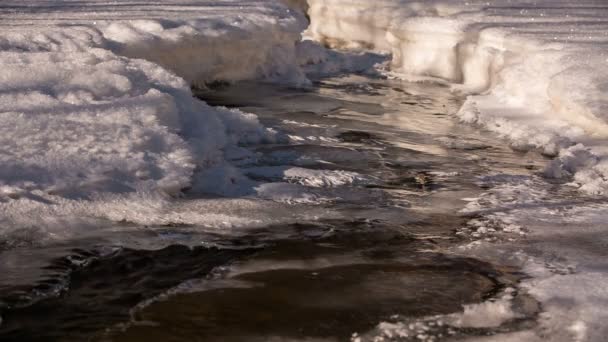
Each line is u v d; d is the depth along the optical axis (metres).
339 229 5.86
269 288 4.80
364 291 4.78
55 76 7.52
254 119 8.61
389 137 9.10
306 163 7.75
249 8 13.91
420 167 7.78
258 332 4.23
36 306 4.50
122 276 4.93
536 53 10.63
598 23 12.89
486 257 5.36
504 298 4.67
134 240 5.45
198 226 5.75
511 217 6.21
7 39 9.27
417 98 11.79
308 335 4.20
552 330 4.26
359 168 7.66
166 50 10.68
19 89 7.13
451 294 4.75
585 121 8.69
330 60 14.98
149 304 4.56
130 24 10.86
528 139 8.80
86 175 6.04
